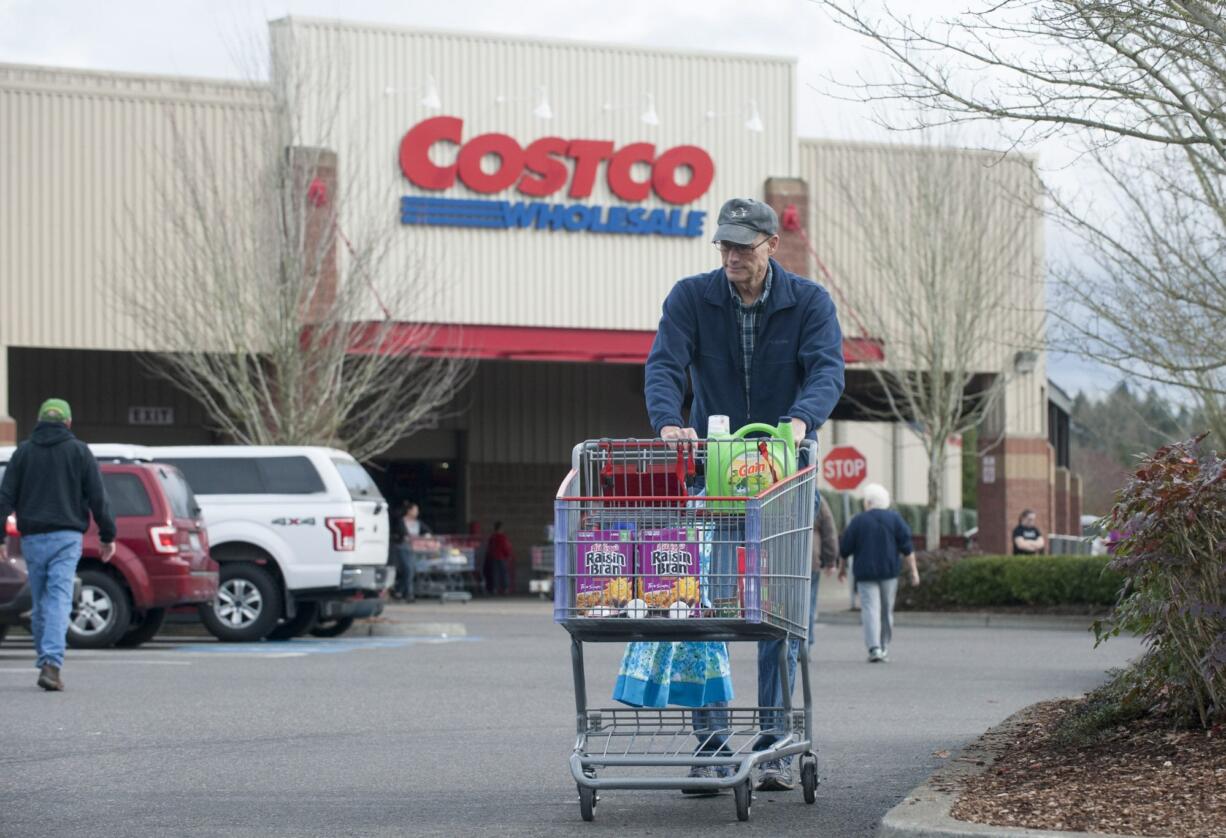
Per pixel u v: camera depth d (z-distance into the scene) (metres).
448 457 49.69
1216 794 7.30
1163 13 9.40
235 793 9.05
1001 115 9.98
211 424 43.69
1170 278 19.42
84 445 14.81
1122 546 8.97
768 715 8.80
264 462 23.31
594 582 7.82
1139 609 8.94
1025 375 41.78
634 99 39.38
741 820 8.05
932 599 32.84
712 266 39.78
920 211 38.31
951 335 38.34
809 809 8.44
